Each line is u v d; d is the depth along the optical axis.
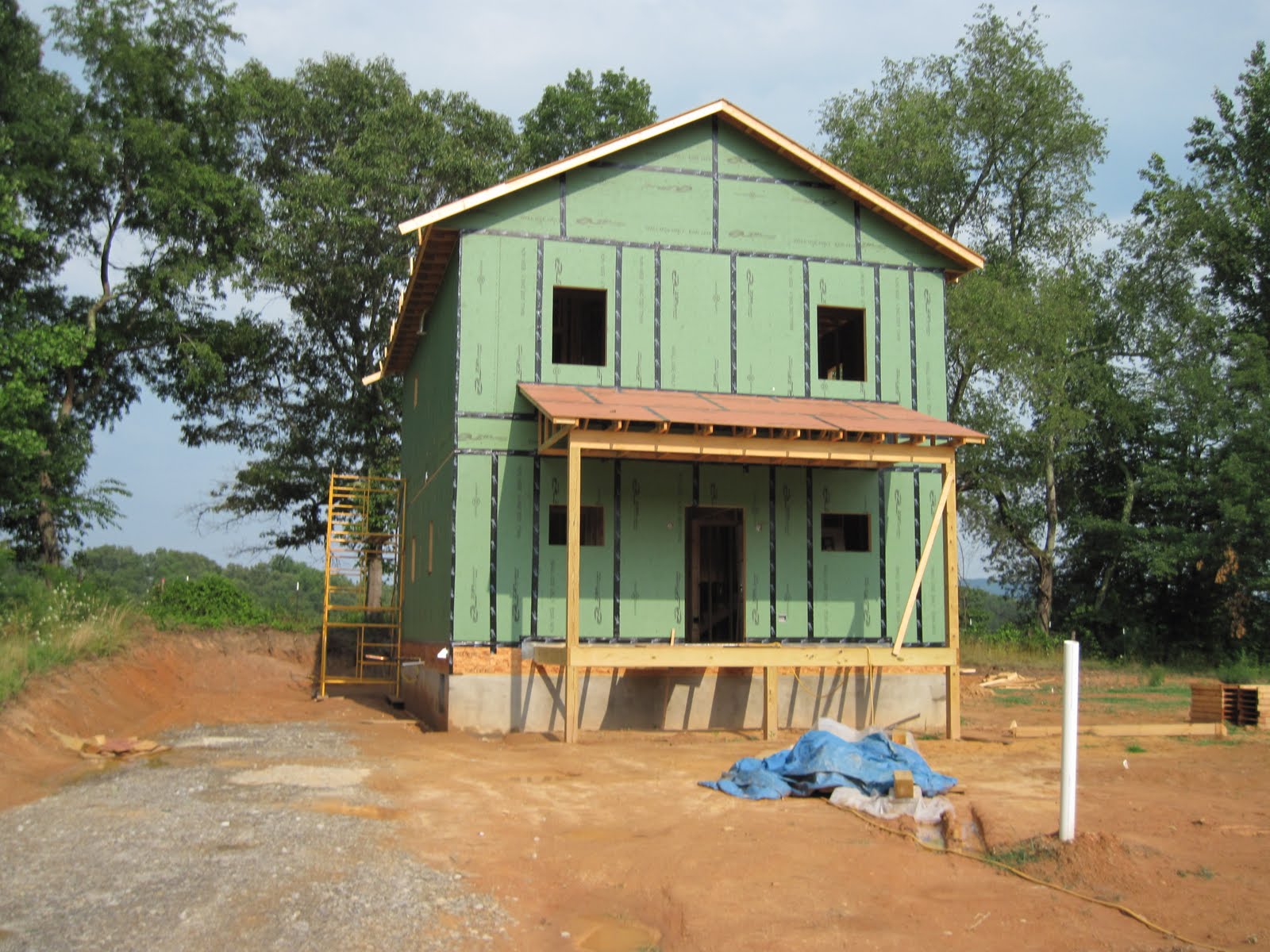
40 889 7.19
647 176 17.97
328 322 34.38
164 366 32.66
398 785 11.27
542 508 16.88
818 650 16.00
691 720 17.00
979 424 33.59
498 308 17.16
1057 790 11.51
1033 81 34.25
